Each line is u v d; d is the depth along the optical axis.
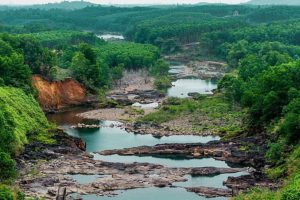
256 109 140.00
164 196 102.88
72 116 176.62
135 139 147.00
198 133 151.12
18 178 108.38
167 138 147.88
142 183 109.12
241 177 110.81
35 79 184.38
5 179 104.31
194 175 115.38
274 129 130.88
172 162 125.75
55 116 176.50
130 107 189.88
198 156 129.75
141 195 103.12
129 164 120.69
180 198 101.94
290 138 117.31
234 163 123.75
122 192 104.56
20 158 119.75
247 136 140.75
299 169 102.00
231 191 103.75
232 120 158.50
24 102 149.25
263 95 140.12
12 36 192.25
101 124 165.00
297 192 82.00
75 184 106.94
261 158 121.12
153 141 144.75
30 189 102.75
